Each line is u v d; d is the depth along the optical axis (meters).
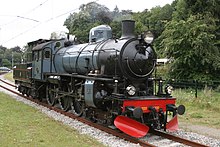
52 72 15.24
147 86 10.17
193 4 25.86
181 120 12.14
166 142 8.49
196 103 15.42
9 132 9.01
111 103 10.09
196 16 23.58
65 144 7.84
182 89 20.91
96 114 11.05
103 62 10.45
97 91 10.25
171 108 9.52
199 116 12.75
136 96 9.67
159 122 9.15
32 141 8.06
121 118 9.01
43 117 11.85
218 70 22.95
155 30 36.69
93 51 11.28
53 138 8.45
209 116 12.97
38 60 16.73
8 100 17.16
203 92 17.67
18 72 21.55
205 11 24.95
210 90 17.91
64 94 13.39
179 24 22.64
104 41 11.31
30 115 12.16
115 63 9.68
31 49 18.42
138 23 32.50
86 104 10.94
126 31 10.48
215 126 11.09
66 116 12.51
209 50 22.19
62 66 14.09
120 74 9.80
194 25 22.23
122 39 10.27
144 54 9.91
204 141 8.78
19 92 22.72
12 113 12.42
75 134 9.14
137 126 9.02
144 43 10.02
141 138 8.99
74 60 12.66
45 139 8.29
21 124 10.25
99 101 10.07
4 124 10.11
